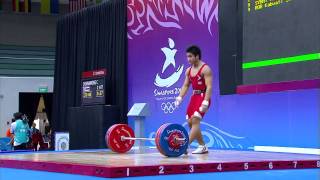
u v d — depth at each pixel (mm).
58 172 5605
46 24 18594
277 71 8117
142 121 9336
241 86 8750
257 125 8539
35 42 18422
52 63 18391
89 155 7164
